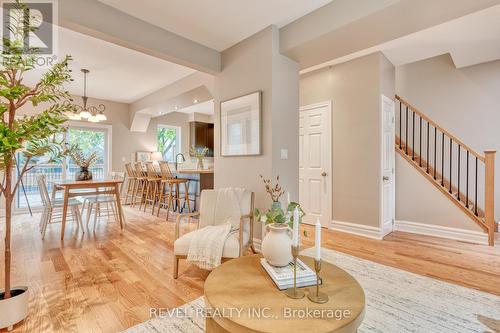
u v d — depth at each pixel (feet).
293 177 10.38
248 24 9.37
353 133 12.52
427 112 14.79
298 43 8.99
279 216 5.08
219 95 11.68
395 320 5.54
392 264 8.63
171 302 6.22
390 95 12.82
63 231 11.16
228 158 11.21
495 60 12.92
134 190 19.63
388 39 8.59
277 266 4.72
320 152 13.87
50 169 18.40
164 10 8.48
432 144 14.56
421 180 12.54
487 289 6.89
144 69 13.97
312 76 14.21
